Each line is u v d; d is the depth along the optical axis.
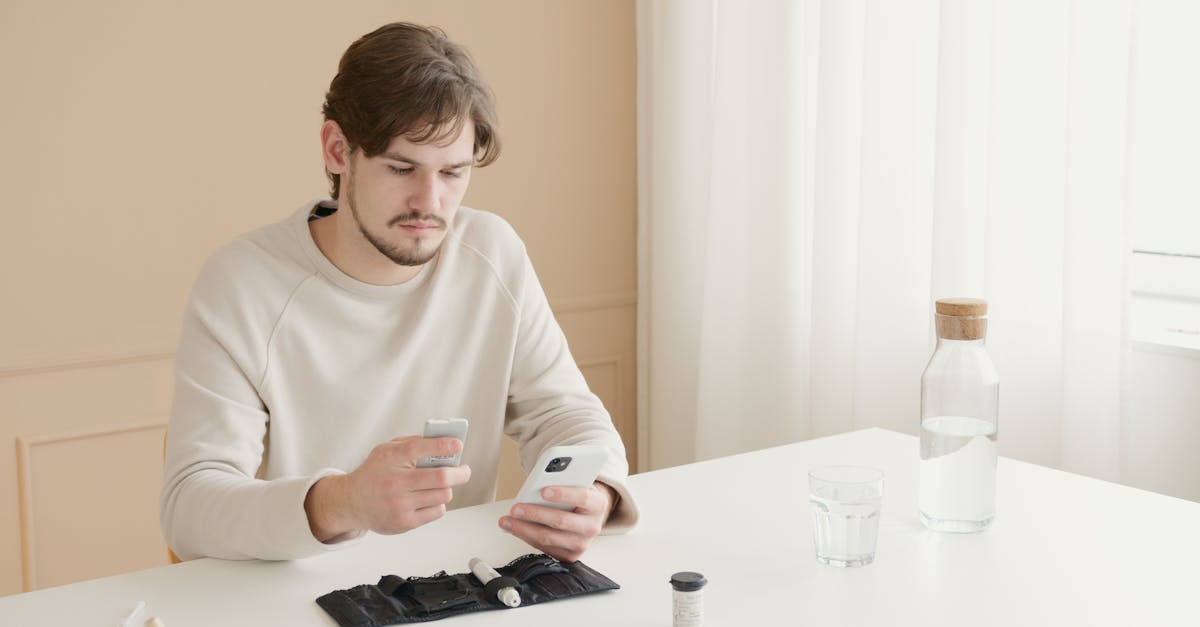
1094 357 2.30
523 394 1.84
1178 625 1.23
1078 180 2.28
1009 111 2.39
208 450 1.52
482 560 1.39
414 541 1.47
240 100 2.78
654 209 3.21
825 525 1.38
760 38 2.86
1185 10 2.41
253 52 2.78
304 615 1.26
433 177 1.55
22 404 2.62
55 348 2.64
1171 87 2.46
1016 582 1.33
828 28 2.68
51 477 2.67
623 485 1.47
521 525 1.41
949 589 1.31
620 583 1.34
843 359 2.79
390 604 1.25
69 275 2.64
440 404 1.78
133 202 2.69
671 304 3.20
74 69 2.60
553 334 1.88
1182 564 1.38
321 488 1.37
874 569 1.37
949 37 2.43
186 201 2.75
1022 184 2.40
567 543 1.40
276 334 1.64
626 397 3.45
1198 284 2.49
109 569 2.76
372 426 1.72
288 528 1.35
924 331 2.63
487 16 3.08
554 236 3.26
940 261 2.49
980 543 1.45
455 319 1.78
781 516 1.54
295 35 2.83
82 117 2.62
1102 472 2.31
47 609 1.28
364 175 1.56
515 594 1.27
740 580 1.34
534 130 3.19
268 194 2.84
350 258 1.67
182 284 2.77
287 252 1.67
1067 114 2.29
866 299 2.64
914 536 1.47
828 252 2.75
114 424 2.73
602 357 3.39
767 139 2.88
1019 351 2.44
